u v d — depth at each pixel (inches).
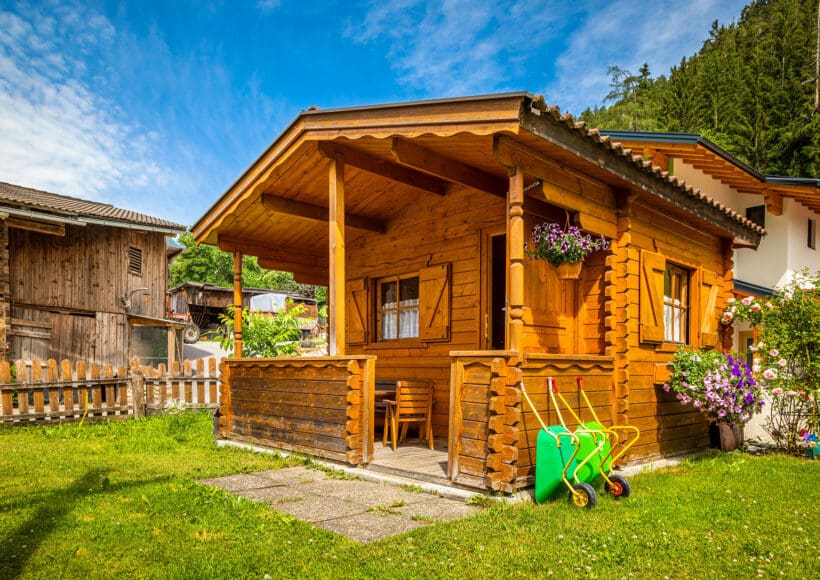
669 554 135.2
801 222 475.5
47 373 376.5
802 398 312.8
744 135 1057.5
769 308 321.1
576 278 238.1
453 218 303.1
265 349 450.0
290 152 251.0
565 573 122.0
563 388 208.4
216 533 149.0
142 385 421.1
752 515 172.7
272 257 361.1
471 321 288.0
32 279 562.9
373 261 353.4
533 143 191.9
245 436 297.6
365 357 233.8
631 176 225.6
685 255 296.7
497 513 166.4
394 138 212.1
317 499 188.9
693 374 262.5
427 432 279.6
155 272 730.8
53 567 124.9
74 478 217.8
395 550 135.7
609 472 201.5
